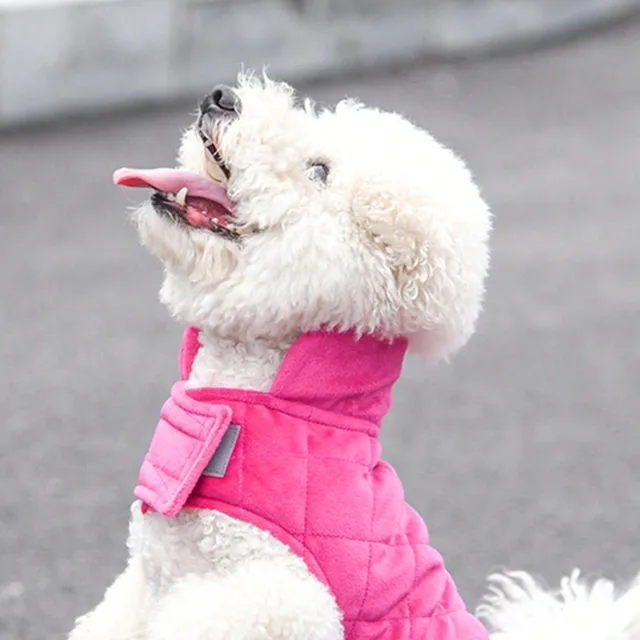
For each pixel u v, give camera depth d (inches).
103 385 511.5
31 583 347.6
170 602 210.2
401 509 230.4
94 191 784.9
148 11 965.8
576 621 245.4
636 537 389.7
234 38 1005.8
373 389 227.5
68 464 433.4
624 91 1043.3
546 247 701.3
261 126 220.2
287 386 220.2
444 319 225.8
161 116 953.5
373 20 1082.7
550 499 415.5
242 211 218.5
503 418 488.7
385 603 218.4
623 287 642.8
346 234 216.7
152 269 658.8
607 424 483.2
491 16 1167.6
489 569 365.7
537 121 957.2
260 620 203.2
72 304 607.2
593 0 1259.2
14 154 862.5
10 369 526.6
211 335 228.5
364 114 237.0
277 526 212.5
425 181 221.3
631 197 781.9
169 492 215.6
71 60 940.0
